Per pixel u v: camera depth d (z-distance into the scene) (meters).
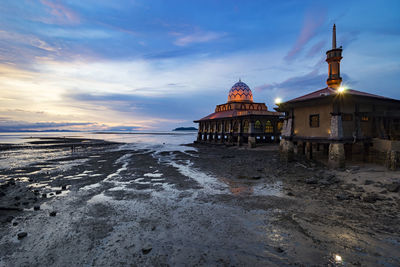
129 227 9.00
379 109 20.72
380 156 17.94
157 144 67.31
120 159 30.56
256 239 7.78
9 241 8.02
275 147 39.66
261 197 12.32
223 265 6.39
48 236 8.35
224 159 28.47
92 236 8.30
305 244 7.33
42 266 6.56
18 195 13.72
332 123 17.86
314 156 23.33
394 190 11.49
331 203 10.91
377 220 8.84
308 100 19.03
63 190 14.66
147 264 6.54
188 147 52.69
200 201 11.98
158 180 17.17
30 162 28.66
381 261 6.32
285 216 9.64
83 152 42.22
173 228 8.82
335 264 6.25
